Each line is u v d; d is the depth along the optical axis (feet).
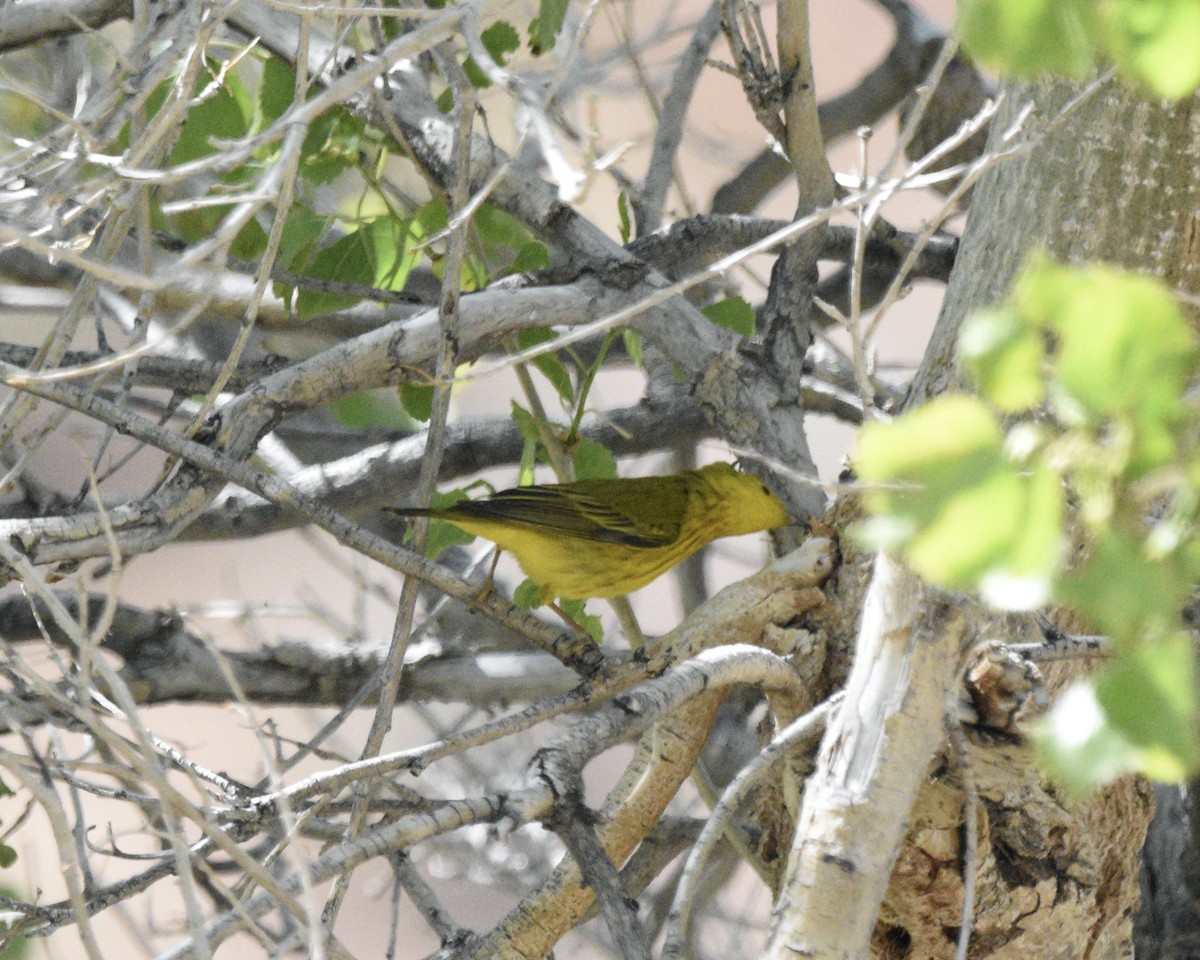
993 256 29.48
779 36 36.11
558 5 32.04
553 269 38.78
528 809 24.41
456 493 40.22
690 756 30.58
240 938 61.26
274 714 70.69
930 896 27.50
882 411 34.88
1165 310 11.10
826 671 31.40
